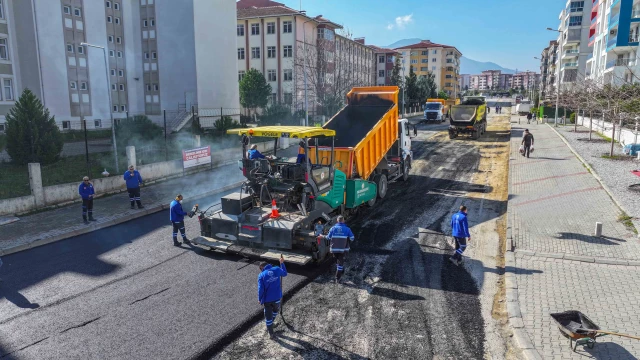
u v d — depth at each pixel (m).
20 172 19.12
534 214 13.13
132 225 13.36
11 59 31.44
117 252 10.97
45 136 20.80
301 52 47.47
